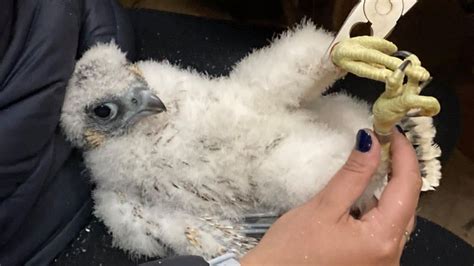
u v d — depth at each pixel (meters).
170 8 1.33
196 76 0.77
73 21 0.71
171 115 0.72
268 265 0.62
